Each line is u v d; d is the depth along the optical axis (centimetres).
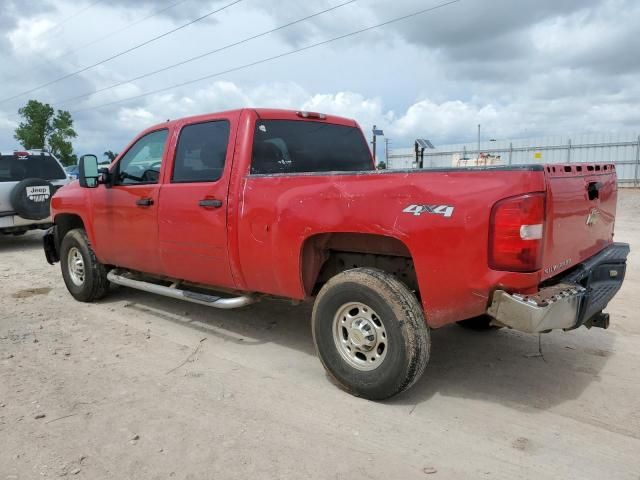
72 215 649
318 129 506
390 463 291
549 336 500
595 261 381
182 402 365
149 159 525
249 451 303
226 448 306
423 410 354
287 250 395
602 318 389
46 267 898
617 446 308
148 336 507
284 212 393
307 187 382
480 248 309
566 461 293
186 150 482
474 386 392
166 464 290
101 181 567
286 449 305
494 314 312
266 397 374
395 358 343
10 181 1103
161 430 326
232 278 446
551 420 339
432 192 325
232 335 511
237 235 428
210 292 543
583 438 317
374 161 564
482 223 307
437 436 320
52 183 1112
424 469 286
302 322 550
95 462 292
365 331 362
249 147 434
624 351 458
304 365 435
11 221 1070
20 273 841
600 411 351
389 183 343
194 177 471
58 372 418
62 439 315
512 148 3356
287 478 277
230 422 337
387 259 396
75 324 548
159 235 502
